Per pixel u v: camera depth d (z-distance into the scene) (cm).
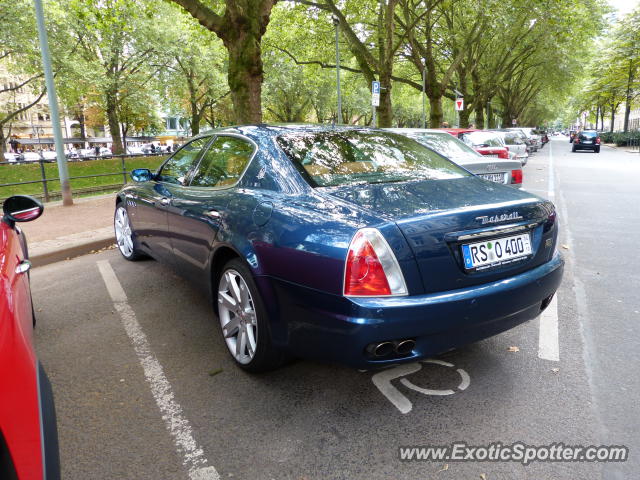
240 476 211
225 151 357
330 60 2717
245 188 309
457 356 320
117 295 456
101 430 246
